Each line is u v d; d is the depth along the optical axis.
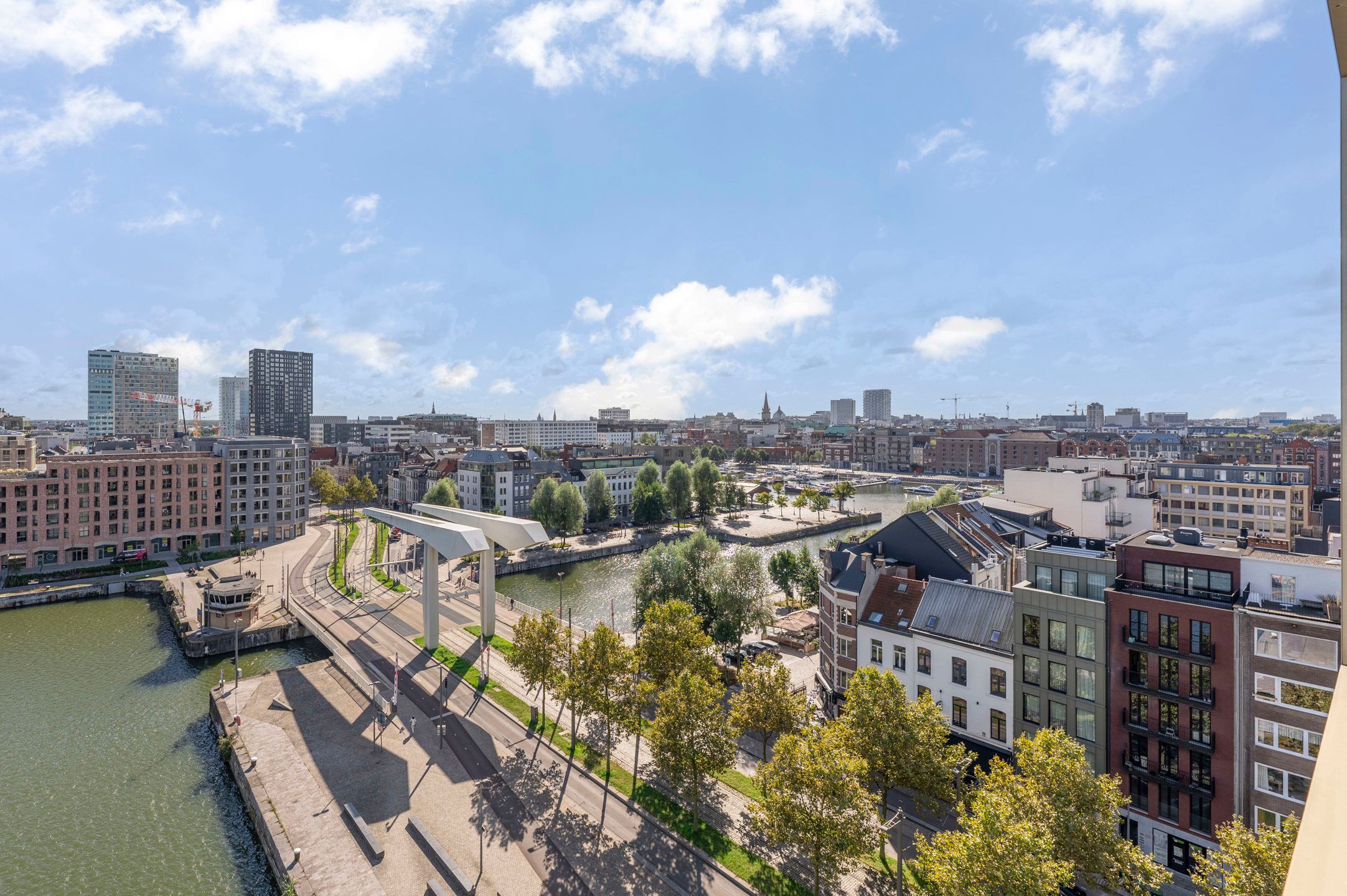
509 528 87.19
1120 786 48.47
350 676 77.12
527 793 54.00
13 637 96.12
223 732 65.56
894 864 46.34
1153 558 49.25
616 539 163.00
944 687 58.28
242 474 152.00
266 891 46.88
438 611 88.25
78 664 86.44
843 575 68.75
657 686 62.16
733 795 54.41
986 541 79.00
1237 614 43.75
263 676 77.75
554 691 68.31
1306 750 41.28
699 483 198.75
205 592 95.56
